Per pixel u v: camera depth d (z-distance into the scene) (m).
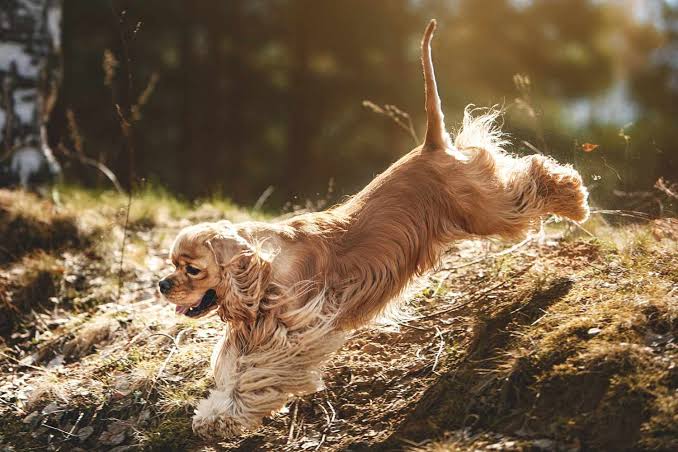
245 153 26.31
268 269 5.80
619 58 31.16
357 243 6.12
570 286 6.37
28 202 9.77
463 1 26.36
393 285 6.16
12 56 10.40
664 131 21.45
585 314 5.80
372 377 6.27
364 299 6.08
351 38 25.39
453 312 6.74
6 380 7.43
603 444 4.84
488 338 6.08
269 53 26.20
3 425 6.74
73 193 11.12
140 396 6.69
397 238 6.15
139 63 23.81
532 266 7.02
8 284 8.60
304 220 6.16
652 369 5.08
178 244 5.84
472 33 25.94
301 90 25.66
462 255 7.88
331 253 6.04
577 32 28.11
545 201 6.73
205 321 7.57
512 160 6.81
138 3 23.39
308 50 25.81
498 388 5.51
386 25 25.27
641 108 30.83
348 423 5.89
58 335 7.95
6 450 6.45
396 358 6.41
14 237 9.31
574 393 5.18
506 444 4.99
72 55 23.20
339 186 25.17
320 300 5.86
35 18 10.58
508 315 6.24
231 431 5.78
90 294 8.62
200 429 5.87
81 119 23.03
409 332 6.67
